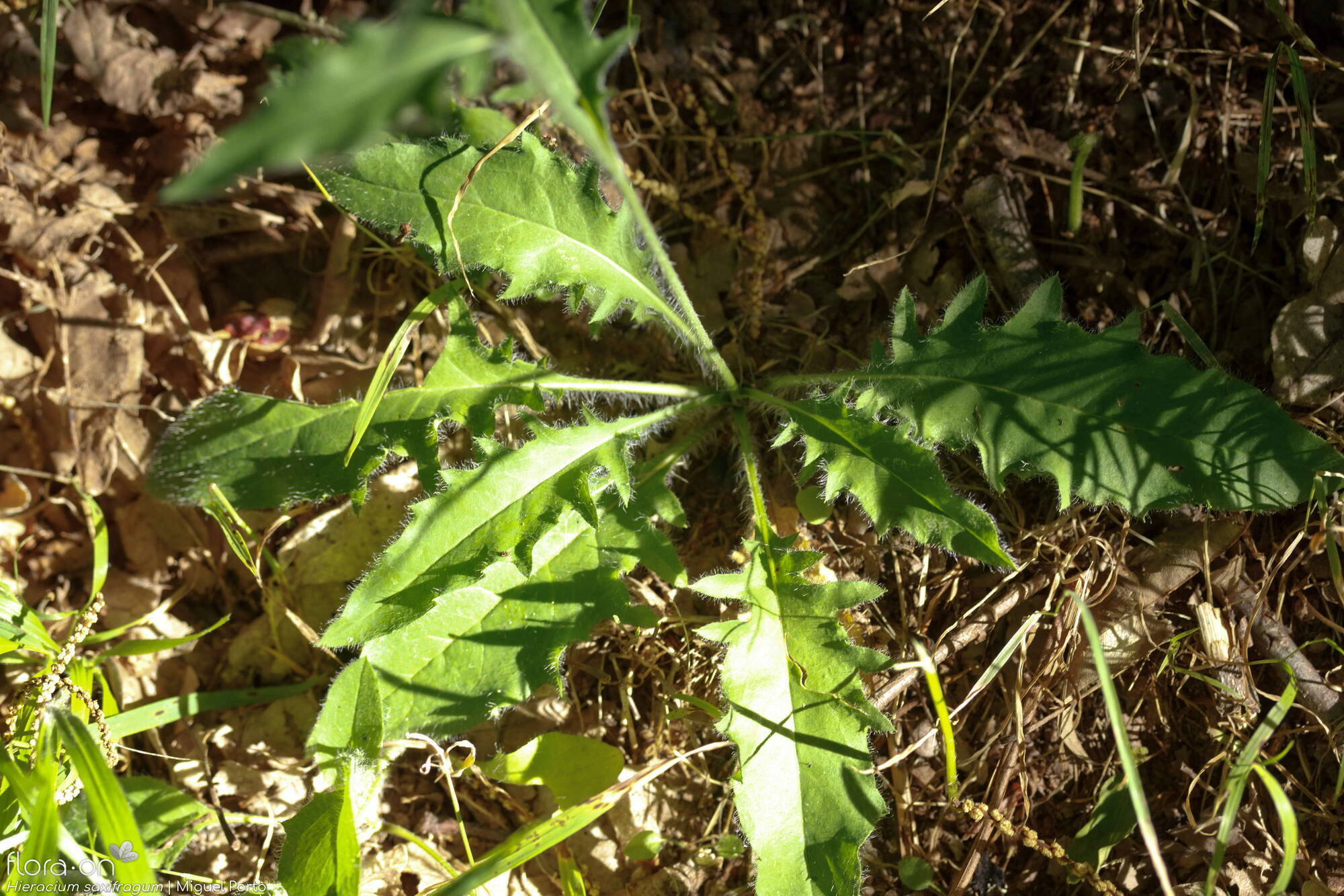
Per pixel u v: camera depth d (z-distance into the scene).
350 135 0.71
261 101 2.56
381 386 2.03
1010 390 2.15
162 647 2.16
